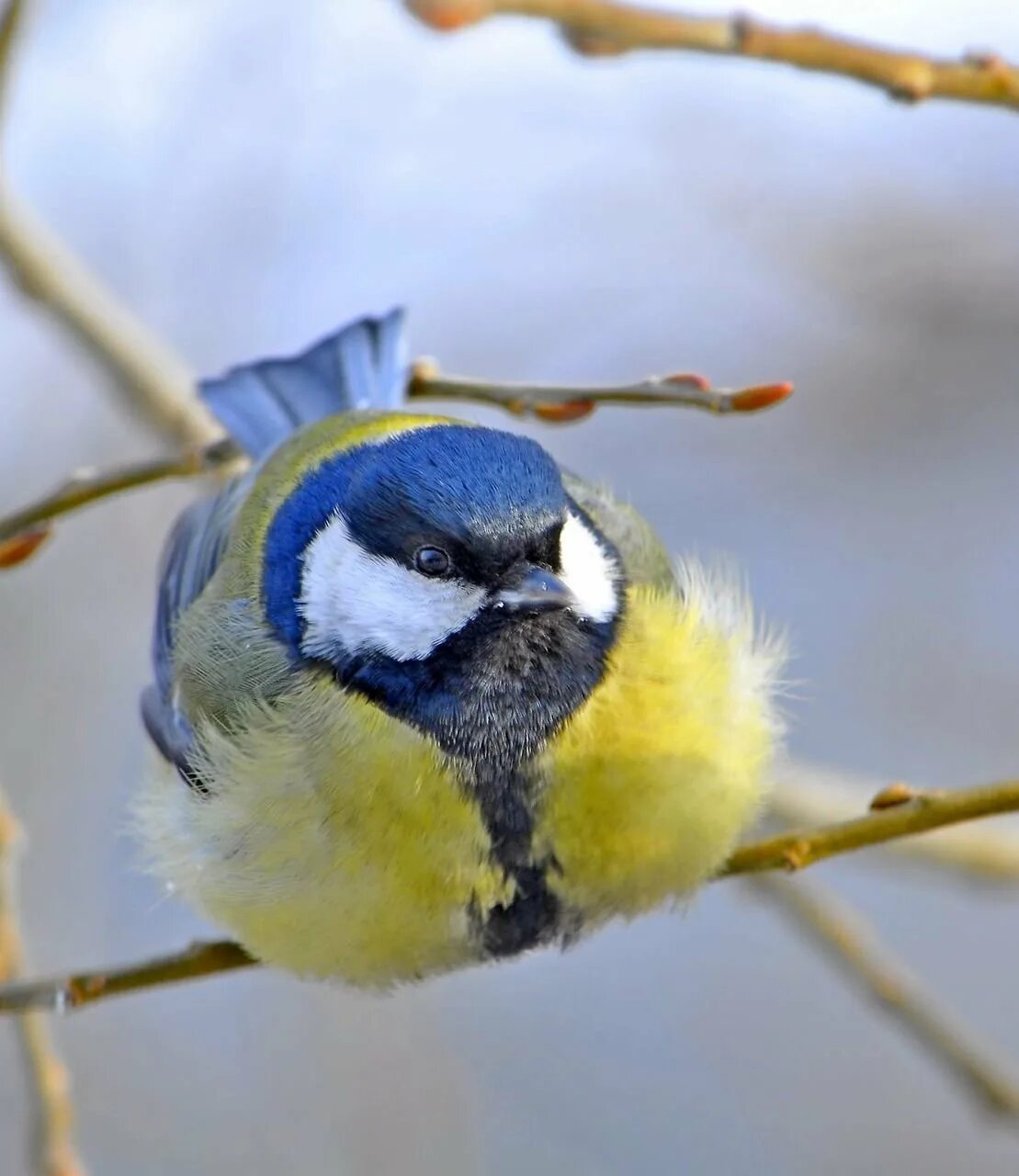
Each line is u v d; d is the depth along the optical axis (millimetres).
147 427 10836
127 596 13203
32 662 12984
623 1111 12758
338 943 8016
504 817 7875
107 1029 12305
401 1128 11609
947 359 13930
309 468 8570
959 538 13984
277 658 8211
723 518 14086
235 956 8219
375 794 7793
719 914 13727
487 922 8062
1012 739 13438
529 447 8047
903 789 7539
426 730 7875
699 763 7953
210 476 10273
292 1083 11852
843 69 7766
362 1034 11781
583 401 7953
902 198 13859
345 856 7809
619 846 7973
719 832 8039
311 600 8195
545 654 7887
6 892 8555
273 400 10000
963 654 13664
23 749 12750
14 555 8727
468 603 7867
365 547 8039
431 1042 11836
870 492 14117
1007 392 13914
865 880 13938
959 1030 9492
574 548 8094
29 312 11188
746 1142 12719
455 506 7867
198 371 13070
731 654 8289
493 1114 12500
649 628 8086
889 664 13680
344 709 7934
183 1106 12000
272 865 7867
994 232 13805
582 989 13312
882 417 14031
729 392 7492
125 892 12492
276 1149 11727
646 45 7727
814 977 13336
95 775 12727
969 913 13781
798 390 14031
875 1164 12617
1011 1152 12633
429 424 8352
